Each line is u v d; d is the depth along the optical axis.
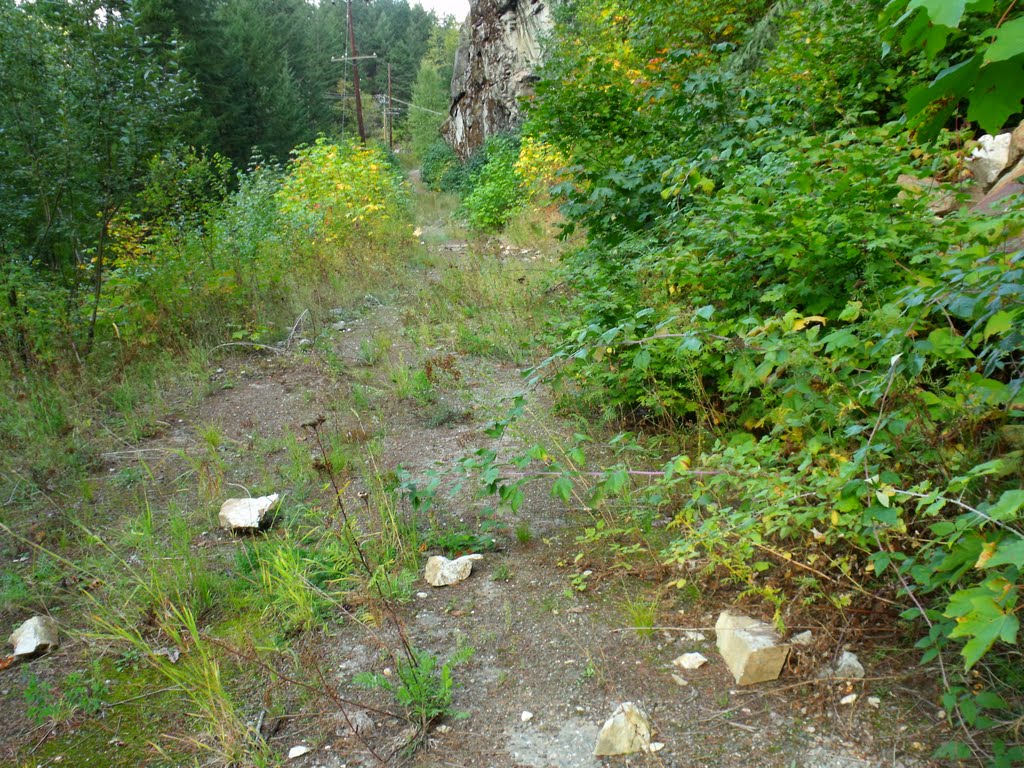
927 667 2.18
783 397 2.93
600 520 3.30
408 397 5.30
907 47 1.43
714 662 2.40
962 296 2.02
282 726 2.26
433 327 7.06
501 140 20.00
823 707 2.13
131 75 6.36
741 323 2.88
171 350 6.26
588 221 5.66
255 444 4.59
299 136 35.12
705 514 3.12
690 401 3.80
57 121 5.92
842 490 2.12
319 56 59.31
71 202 6.41
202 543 3.42
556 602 2.81
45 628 2.79
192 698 2.33
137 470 4.26
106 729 2.31
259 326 6.83
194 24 25.81
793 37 6.32
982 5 1.28
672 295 4.05
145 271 6.78
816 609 2.43
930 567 2.03
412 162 46.38
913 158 4.16
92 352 5.94
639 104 5.86
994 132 1.42
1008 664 2.05
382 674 2.46
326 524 3.38
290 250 9.09
